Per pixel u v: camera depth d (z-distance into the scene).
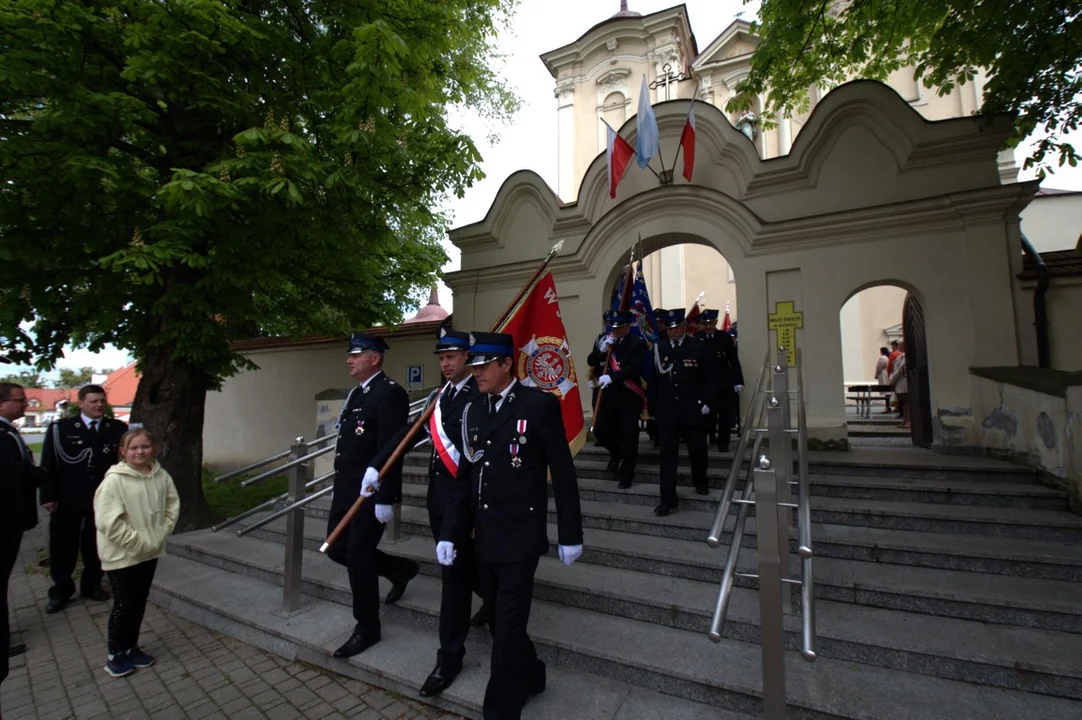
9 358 6.55
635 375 5.78
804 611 2.58
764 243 7.34
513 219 9.33
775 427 3.57
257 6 6.70
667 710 2.97
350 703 3.39
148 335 7.12
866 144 7.04
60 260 6.13
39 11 5.12
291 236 6.68
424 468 7.07
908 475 5.46
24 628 4.77
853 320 13.73
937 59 6.70
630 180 8.53
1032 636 3.16
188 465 7.20
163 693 3.62
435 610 4.02
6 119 5.89
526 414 3.10
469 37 8.66
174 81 5.73
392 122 7.38
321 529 5.91
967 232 6.40
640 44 16.20
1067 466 4.57
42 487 5.07
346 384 10.94
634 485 5.88
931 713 2.67
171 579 5.38
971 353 6.30
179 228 5.71
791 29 7.50
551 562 4.51
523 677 2.85
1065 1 5.48
